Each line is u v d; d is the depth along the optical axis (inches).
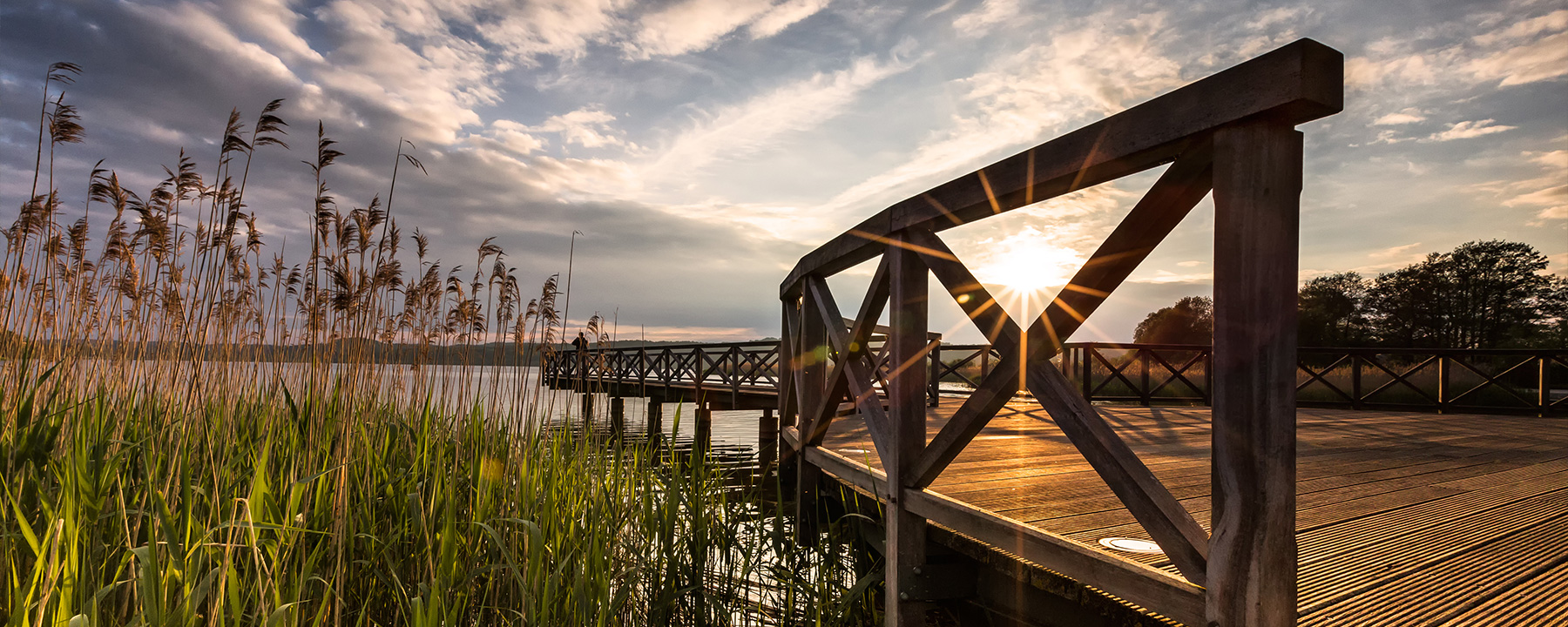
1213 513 45.6
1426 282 1263.5
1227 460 44.3
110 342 133.8
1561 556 74.4
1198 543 47.6
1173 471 123.7
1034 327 62.1
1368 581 66.9
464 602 86.7
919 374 87.5
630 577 96.7
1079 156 57.1
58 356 133.0
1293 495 43.3
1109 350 326.0
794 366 151.7
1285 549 42.9
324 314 114.0
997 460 136.9
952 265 75.4
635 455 127.7
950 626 86.5
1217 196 45.3
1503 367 695.1
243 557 81.1
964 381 419.2
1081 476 116.2
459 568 91.3
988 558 76.5
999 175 66.7
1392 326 1294.3
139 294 140.1
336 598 75.8
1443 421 232.5
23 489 75.9
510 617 92.6
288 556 78.2
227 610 69.9
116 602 71.8
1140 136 51.2
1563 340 1138.7
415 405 136.7
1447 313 1238.3
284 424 119.0
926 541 87.7
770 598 120.1
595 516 104.9
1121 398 328.2
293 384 122.8
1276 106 40.6
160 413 116.8
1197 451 151.6
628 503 119.7
